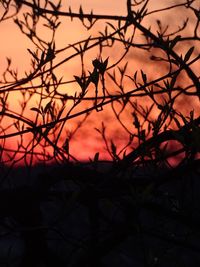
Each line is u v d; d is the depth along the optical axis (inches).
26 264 163.0
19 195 159.0
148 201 160.9
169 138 159.8
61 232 164.2
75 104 163.5
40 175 162.6
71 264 159.9
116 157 161.3
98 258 158.4
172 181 163.5
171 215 160.9
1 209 158.9
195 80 166.4
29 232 161.6
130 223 153.2
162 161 159.2
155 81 165.5
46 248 163.3
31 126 169.3
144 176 163.9
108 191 157.1
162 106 161.3
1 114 167.3
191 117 152.5
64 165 167.6
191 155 153.9
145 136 163.5
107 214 159.8
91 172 163.9
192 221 160.1
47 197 164.4
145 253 146.8
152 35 179.9
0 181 173.3
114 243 157.5
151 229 159.0
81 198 157.9
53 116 171.5
